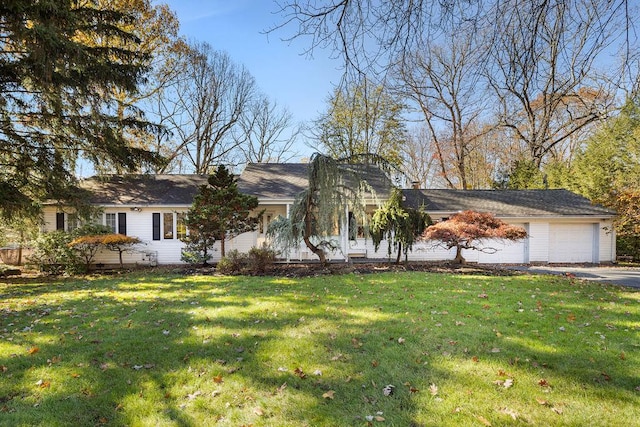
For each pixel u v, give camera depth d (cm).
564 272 1167
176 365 377
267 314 570
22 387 331
